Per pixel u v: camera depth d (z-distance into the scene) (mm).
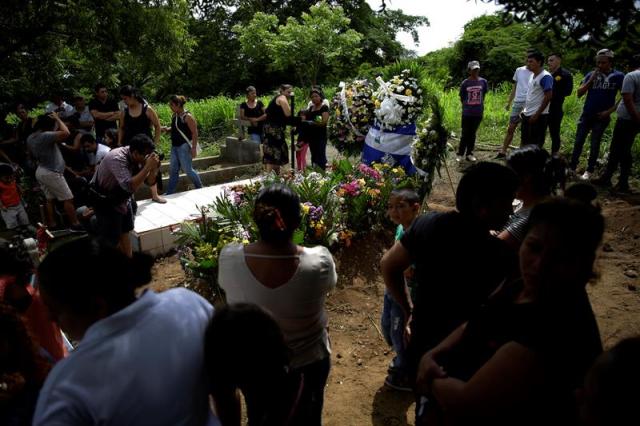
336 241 4879
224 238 4367
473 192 1812
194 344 1428
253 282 1968
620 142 6301
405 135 6059
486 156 8672
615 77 6406
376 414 3076
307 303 2014
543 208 1318
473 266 1814
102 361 1258
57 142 6117
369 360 3631
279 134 7512
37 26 10289
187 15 12195
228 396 1535
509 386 1205
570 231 1232
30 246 3043
